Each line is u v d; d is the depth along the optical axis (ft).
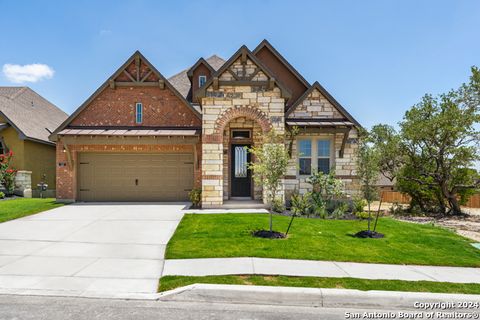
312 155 49.26
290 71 57.47
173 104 53.67
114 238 28.84
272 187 29.40
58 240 28.14
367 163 31.17
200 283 18.10
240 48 45.42
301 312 15.83
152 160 52.80
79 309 15.55
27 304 16.01
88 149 51.34
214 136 45.34
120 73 52.85
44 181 69.41
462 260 23.67
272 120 45.60
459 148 50.01
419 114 52.47
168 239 28.58
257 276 19.27
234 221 34.88
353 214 42.86
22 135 61.72
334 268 21.04
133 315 15.03
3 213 39.99
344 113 49.03
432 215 53.57
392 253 24.80
